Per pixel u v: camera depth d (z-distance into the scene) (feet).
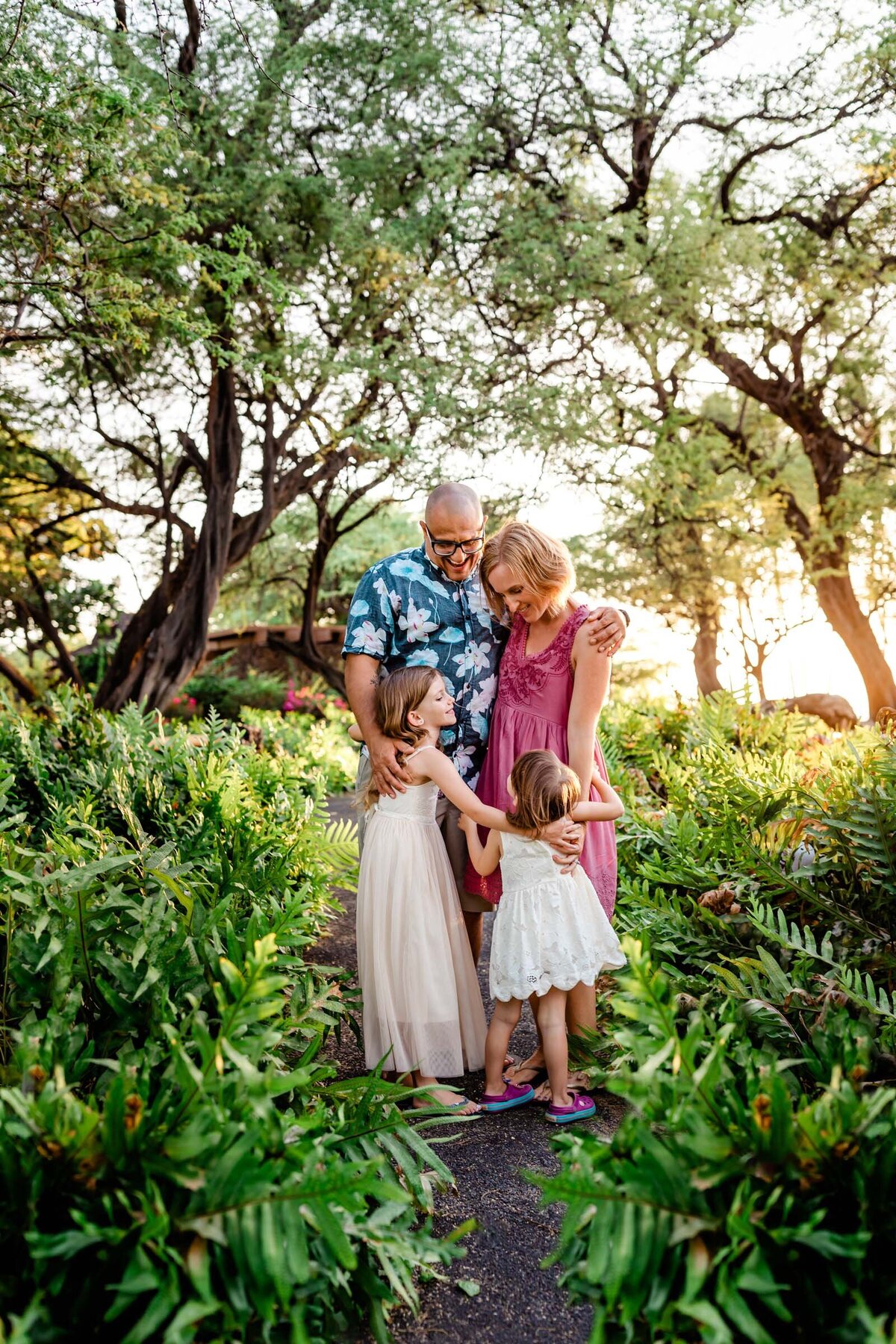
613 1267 5.01
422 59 33.81
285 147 34.58
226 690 57.36
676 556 57.82
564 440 38.73
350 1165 5.69
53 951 7.14
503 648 11.38
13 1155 5.42
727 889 10.21
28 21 18.33
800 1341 5.14
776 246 43.01
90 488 39.14
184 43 29.45
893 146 34.71
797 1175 5.36
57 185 19.89
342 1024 12.12
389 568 11.00
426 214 35.40
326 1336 6.00
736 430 51.80
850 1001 7.89
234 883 10.00
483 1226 7.70
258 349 34.86
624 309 39.65
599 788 10.74
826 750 14.17
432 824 10.63
